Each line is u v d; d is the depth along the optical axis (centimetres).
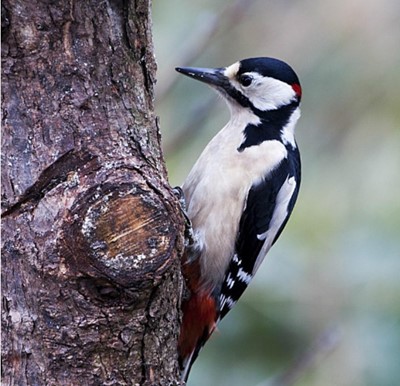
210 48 1306
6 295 592
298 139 1328
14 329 593
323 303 1139
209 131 1245
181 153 1225
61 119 610
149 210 591
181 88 1208
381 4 1334
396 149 1320
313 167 1316
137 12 642
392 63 1332
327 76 1334
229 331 1101
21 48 606
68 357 595
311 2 1336
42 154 603
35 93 609
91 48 621
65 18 613
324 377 1116
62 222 581
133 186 591
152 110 657
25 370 594
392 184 1290
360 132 1334
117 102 630
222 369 1089
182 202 846
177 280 635
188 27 1223
